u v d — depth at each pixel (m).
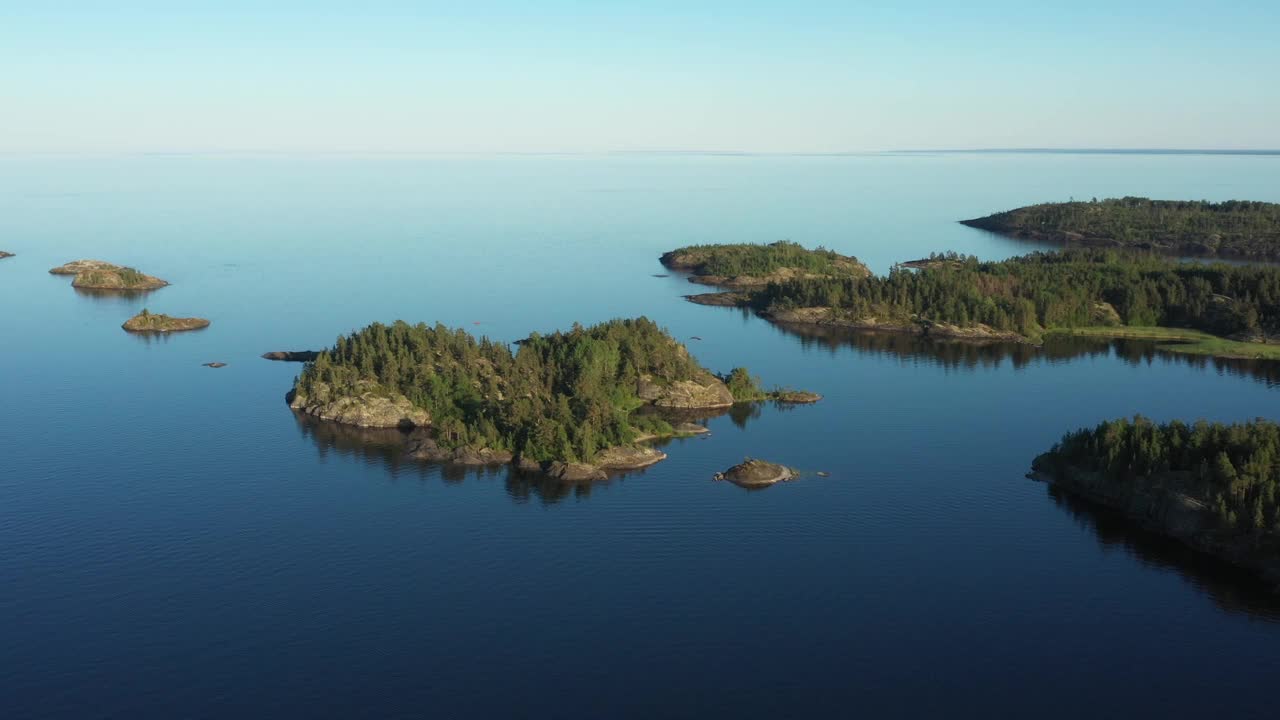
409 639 165.50
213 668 157.62
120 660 159.75
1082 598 177.50
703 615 172.75
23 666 158.00
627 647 163.00
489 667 157.62
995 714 146.25
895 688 152.25
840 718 145.25
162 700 149.75
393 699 149.62
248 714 146.38
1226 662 158.62
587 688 152.25
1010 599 177.62
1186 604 175.00
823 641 164.62
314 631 168.00
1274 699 149.75
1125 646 163.00
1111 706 148.12
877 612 173.62
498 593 180.25
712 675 155.50
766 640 165.00
